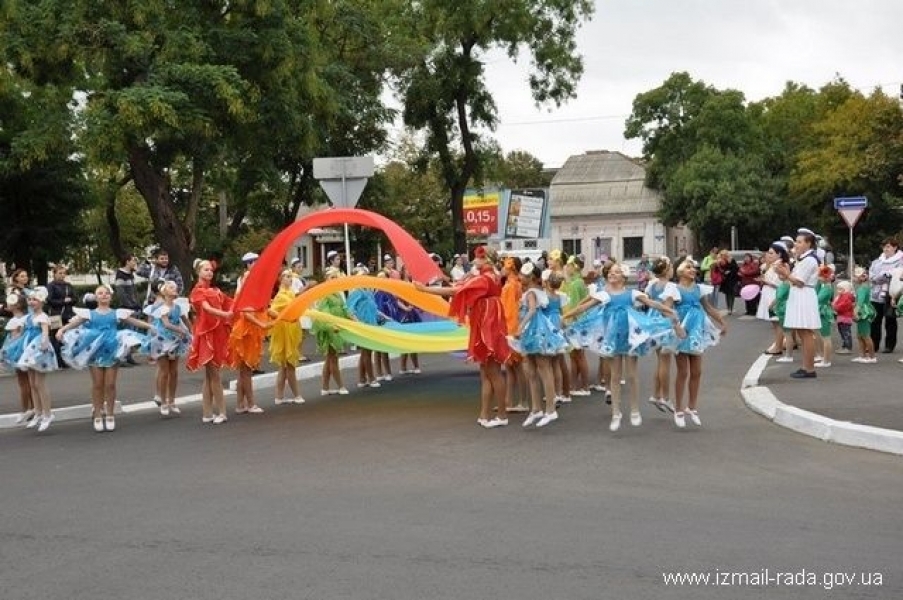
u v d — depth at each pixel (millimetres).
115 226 35562
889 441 9555
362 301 16953
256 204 35656
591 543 6684
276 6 24297
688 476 8742
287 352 14367
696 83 73000
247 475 9391
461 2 33219
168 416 13508
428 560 6398
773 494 7984
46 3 21922
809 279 14195
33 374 12648
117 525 7602
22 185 31266
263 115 24812
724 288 30766
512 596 5652
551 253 14938
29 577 6332
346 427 12070
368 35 32812
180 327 13359
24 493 8898
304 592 5836
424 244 52625
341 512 7785
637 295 11031
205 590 5941
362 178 17812
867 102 53219
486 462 9656
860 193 54375
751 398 12609
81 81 25625
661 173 72562
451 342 14945
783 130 73500
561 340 11555
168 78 21953
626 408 12828
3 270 37250
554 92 36156
